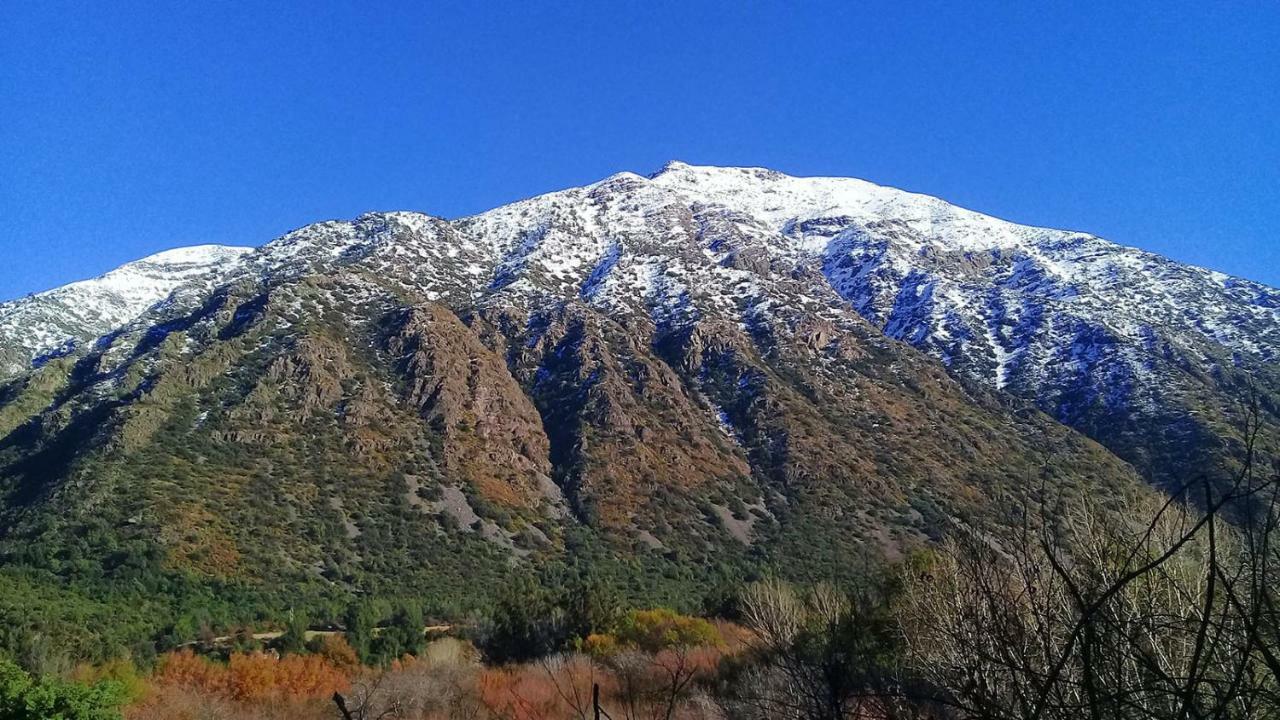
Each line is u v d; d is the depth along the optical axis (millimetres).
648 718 10406
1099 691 2088
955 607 3053
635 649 22359
